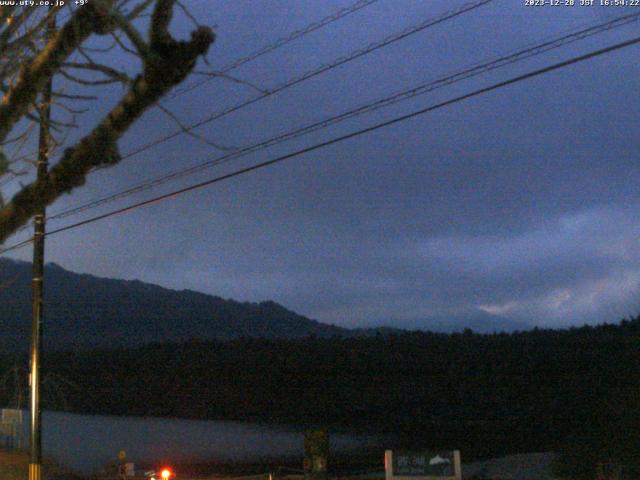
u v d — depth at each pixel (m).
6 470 23.89
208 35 4.04
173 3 4.00
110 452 31.00
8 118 4.30
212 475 25.28
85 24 4.24
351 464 27.73
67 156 4.26
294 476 21.55
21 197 4.25
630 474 19.36
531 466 23.11
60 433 35.47
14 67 4.38
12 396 29.16
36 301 16.75
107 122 4.19
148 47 4.02
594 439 20.80
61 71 4.51
